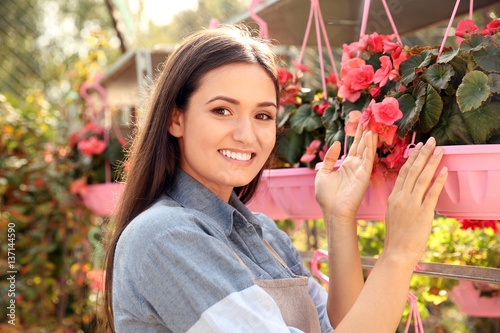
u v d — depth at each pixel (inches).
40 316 132.0
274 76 49.1
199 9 174.7
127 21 154.4
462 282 77.1
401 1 69.9
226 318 37.9
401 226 42.3
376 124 45.9
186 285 39.0
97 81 127.6
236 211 48.9
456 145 43.4
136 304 41.3
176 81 47.3
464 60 44.3
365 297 40.9
